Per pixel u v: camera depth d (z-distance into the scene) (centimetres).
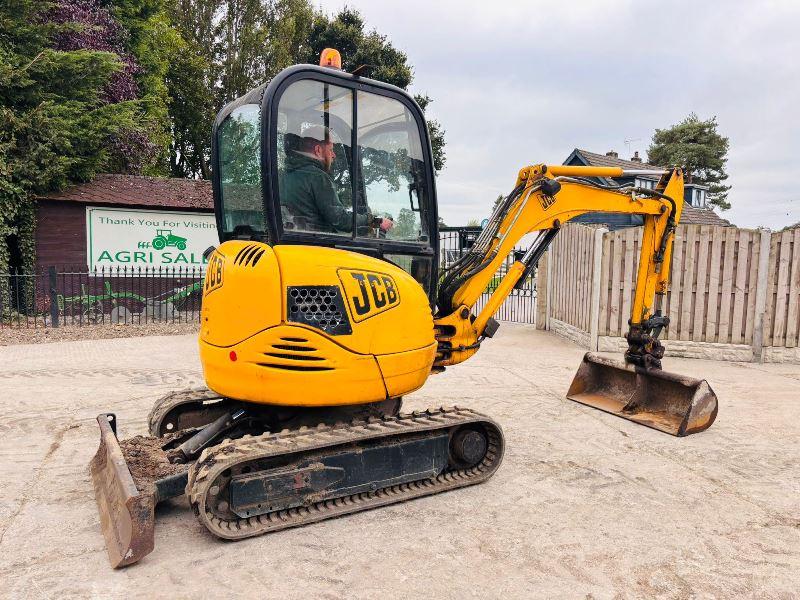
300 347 338
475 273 472
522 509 370
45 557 305
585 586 281
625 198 555
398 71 2702
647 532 340
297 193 361
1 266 1275
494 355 977
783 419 590
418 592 274
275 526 328
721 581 287
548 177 506
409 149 411
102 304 1380
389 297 370
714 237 925
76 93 1424
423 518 355
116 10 1783
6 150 1272
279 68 2631
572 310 1137
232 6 2639
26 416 575
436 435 397
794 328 914
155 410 446
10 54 1323
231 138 411
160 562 300
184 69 2422
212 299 364
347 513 356
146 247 1420
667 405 576
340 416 405
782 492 404
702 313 940
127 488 295
